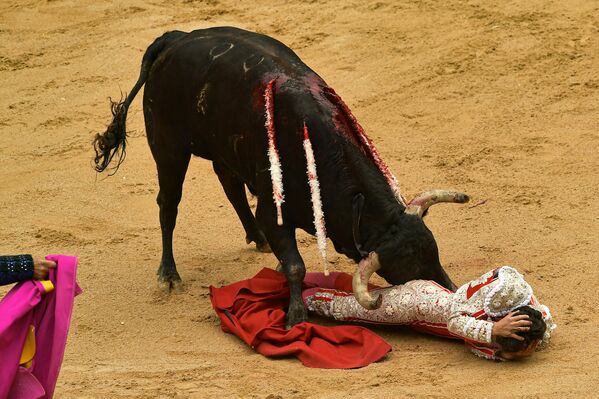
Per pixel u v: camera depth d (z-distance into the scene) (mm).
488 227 21859
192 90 18516
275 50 18094
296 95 17094
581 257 19828
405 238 16297
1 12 38531
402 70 30875
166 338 17594
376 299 15945
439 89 29562
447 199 16438
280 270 19438
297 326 16594
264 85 17375
